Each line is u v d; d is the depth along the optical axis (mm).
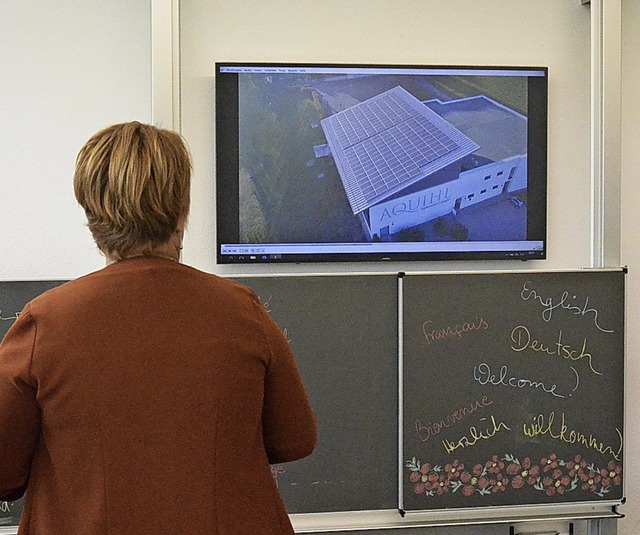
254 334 1362
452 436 2742
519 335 2773
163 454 1258
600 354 2820
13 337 1290
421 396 2725
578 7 3025
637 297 3082
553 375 2793
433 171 2904
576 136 3025
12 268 2791
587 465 2812
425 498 2734
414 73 2893
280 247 2834
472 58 2975
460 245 2926
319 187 2848
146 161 1308
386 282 2721
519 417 2775
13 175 2787
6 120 2781
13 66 2783
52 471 1276
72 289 1313
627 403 3086
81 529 1240
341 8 2904
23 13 2785
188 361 1289
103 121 2820
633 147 3080
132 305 1295
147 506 1247
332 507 2705
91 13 2811
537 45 3008
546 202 2984
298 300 2686
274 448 1465
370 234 2875
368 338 2713
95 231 1339
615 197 2873
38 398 1263
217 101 2791
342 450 2705
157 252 1364
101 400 1250
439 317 2732
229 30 2852
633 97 3080
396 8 2932
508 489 2770
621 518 2973
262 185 2818
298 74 2832
